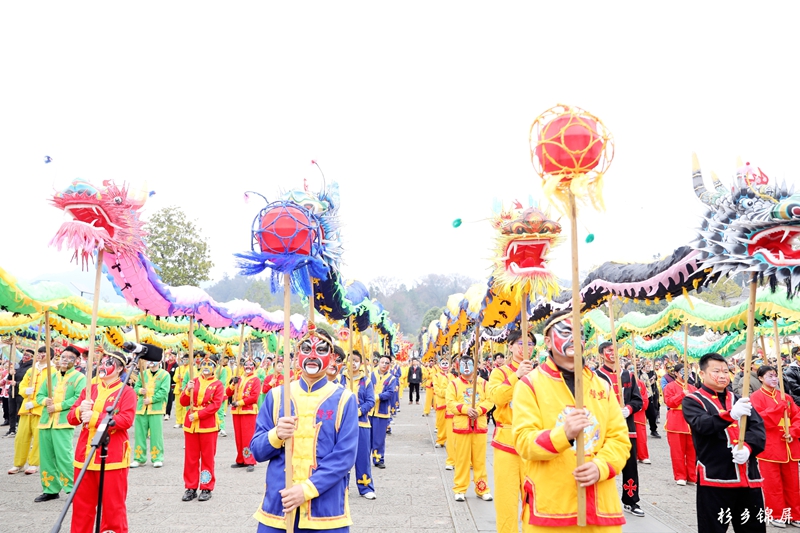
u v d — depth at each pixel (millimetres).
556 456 3568
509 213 5676
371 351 14977
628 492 7680
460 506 7992
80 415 5980
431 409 25094
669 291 5730
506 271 5395
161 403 11359
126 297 6645
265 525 3953
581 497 3510
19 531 6848
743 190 4508
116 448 5879
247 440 10828
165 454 12719
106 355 6301
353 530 6934
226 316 9781
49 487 8391
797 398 8336
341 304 6691
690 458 9664
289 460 3883
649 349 18922
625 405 8008
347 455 4086
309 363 4305
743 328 8516
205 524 7137
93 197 5422
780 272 4180
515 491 6043
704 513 5359
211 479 8469
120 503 5859
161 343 17281
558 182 3764
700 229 4723
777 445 7133
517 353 6492
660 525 7137
